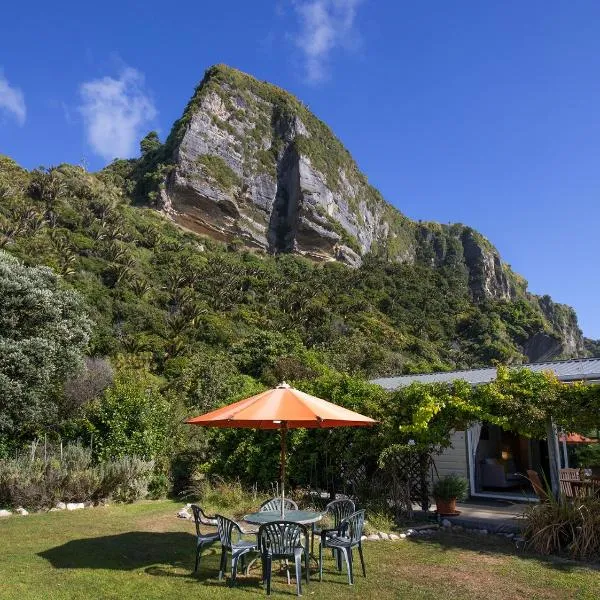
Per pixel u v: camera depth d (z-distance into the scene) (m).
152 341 41.16
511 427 9.23
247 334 50.06
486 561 7.07
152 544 8.05
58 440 15.60
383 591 5.83
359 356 53.09
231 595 5.62
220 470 13.05
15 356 16.44
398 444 9.96
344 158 145.00
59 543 8.01
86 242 56.72
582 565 6.75
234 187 107.56
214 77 121.25
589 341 197.62
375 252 138.88
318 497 11.19
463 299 107.88
